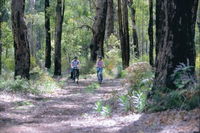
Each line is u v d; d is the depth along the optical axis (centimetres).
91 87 2066
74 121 1067
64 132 912
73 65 2538
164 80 1118
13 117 1134
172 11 1101
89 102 1503
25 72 2009
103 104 1347
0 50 3531
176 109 970
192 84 1029
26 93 1700
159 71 1138
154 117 955
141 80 1399
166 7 1113
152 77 1351
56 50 3331
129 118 1023
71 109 1322
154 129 845
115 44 3809
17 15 1988
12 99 1505
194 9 1118
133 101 1164
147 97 1143
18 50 2003
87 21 5153
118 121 1006
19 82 1766
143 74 1427
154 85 1145
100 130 914
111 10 4081
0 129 939
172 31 1106
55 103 1481
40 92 1803
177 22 1098
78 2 5194
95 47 3559
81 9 5184
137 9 4816
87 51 6250
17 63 2005
